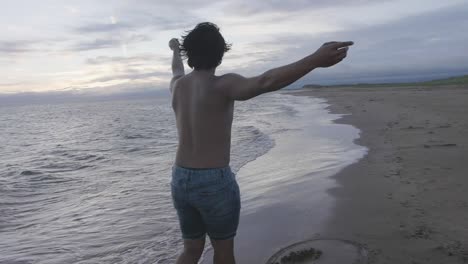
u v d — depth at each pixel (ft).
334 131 39.52
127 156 34.83
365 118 49.55
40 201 20.45
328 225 13.30
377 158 23.67
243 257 11.54
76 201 20.03
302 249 11.53
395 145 27.53
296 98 154.10
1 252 13.52
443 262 10.16
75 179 25.77
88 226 15.88
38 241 14.55
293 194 17.70
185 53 7.45
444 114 45.24
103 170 28.45
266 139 37.83
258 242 12.55
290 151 29.76
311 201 16.31
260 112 84.38
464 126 33.76
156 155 34.63
